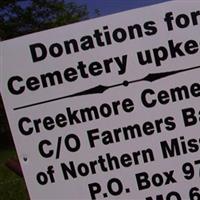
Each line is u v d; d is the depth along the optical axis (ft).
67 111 4.04
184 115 4.05
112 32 3.99
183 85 4.02
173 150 4.07
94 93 4.03
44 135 4.06
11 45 3.99
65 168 4.09
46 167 4.09
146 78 4.01
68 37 4.00
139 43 3.99
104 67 4.01
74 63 4.00
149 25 3.99
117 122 4.05
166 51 4.00
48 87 4.02
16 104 4.03
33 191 4.10
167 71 4.01
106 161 4.08
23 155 4.07
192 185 4.10
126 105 4.03
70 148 4.07
